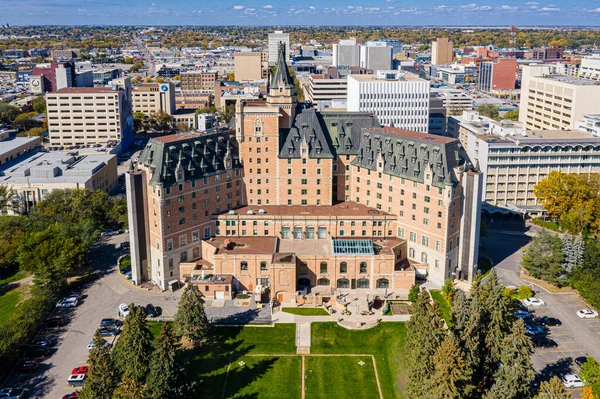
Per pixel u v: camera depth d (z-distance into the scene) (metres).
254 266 166.88
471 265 171.25
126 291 167.88
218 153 182.38
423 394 110.88
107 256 192.75
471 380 113.81
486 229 193.88
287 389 125.50
